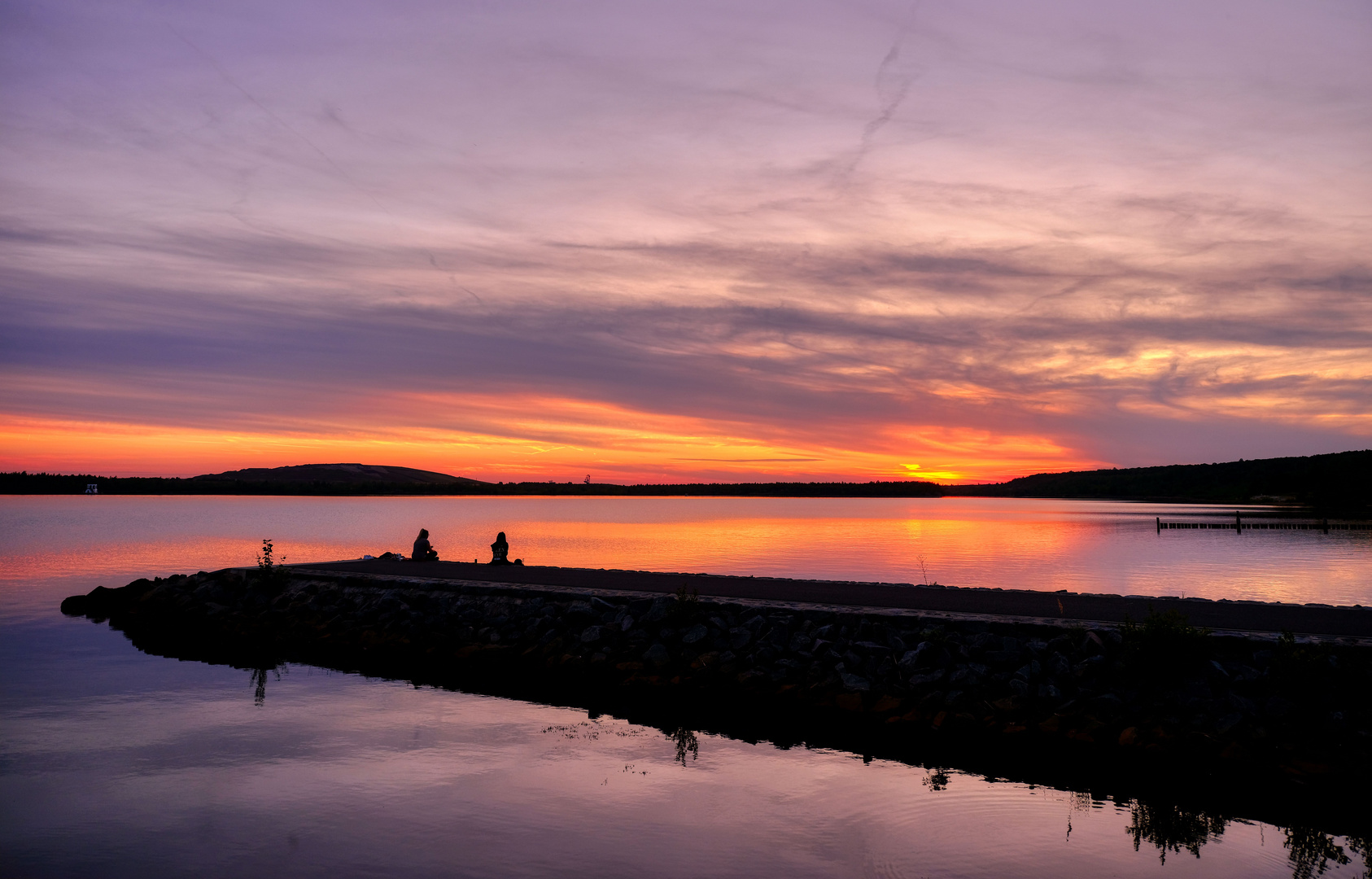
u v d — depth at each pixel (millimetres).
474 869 11125
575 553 57969
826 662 19453
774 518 139125
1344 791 13461
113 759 15445
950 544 72062
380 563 34594
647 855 11578
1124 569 49625
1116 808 13188
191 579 33094
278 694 20219
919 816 12891
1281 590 39312
